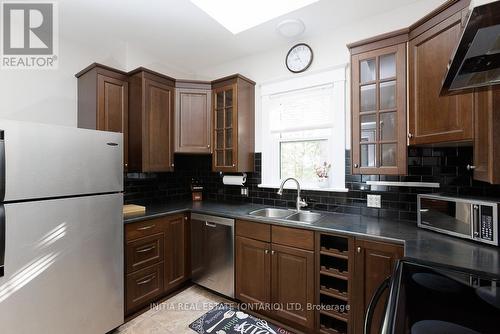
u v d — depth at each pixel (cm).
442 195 161
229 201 290
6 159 127
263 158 270
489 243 132
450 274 102
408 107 162
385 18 203
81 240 160
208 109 272
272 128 268
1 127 126
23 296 133
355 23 216
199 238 240
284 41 247
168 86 255
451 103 136
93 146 167
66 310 152
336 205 224
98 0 181
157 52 270
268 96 268
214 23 215
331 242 182
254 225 204
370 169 176
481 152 122
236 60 289
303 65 241
